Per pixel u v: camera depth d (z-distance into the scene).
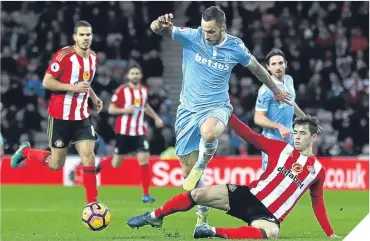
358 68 55.44
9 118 49.62
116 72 53.16
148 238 19.67
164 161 43.03
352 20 58.72
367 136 50.53
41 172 44.09
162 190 40.94
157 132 48.81
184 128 20.41
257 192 18.67
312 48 55.62
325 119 51.16
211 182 41.00
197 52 19.83
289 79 24.19
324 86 52.84
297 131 19.00
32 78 54.38
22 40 57.34
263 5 59.41
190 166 20.95
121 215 28.44
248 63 19.97
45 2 60.28
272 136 23.73
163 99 51.94
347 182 41.44
